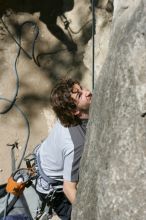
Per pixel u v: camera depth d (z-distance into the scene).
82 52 6.71
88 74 6.63
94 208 2.62
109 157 2.52
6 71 6.80
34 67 6.83
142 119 2.40
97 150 2.65
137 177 2.40
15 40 6.95
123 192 2.44
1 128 6.46
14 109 6.59
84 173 2.80
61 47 6.86
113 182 2.48
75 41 6.79
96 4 6.35
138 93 2.41
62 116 3.46
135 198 2.40
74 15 6.80
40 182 3.78
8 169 6.10
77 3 6.78
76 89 3.44
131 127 2.43
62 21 6.87
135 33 2.47
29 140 6.36
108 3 6.13
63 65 6.78
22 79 6.76
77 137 3.45
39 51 6.90
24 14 7.02
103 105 2.66
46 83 6.73
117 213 2.45
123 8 2.80
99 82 2.81
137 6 2.61
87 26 6.71
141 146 2.40
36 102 6.62
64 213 3.84
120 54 2.53
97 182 2.60
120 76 2.50
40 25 6.97
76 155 3.43
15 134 6.41
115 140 2.49
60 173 3.65
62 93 3.43
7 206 3.80
